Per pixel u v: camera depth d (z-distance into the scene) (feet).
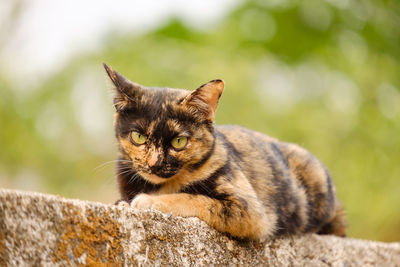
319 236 17.42
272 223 15.67
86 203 9.80
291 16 42.75
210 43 44.83
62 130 43.91
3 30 44.57
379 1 38.75
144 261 10.59
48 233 8.99
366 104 38.14
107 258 9.84
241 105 40.65
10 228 8.47
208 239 12.84
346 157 36.58
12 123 42.22
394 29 38.96
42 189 42.52
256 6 44.19
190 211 13.06
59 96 43.91
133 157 14.58
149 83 41.75
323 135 37.50
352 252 17.63
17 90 43.04
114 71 14.97
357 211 34.91
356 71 39.60
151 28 46.16
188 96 14.30
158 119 14.16
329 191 18.60
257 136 18.07
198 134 14.39
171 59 43.45
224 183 14.17
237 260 13.71
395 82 38.55
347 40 41.57
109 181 22.12
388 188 35.06
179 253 11.60
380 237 34.91
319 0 40.86
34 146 42.50
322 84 41.27
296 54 43.39
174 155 14.20
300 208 17.35
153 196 13.17
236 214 13.66
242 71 41.86
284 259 15.49
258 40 43.83
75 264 9.29
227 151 15.21
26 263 8.57
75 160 43.93
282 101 42.32
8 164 42.34
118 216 10.26
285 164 17.88
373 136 36.73
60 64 45.14
